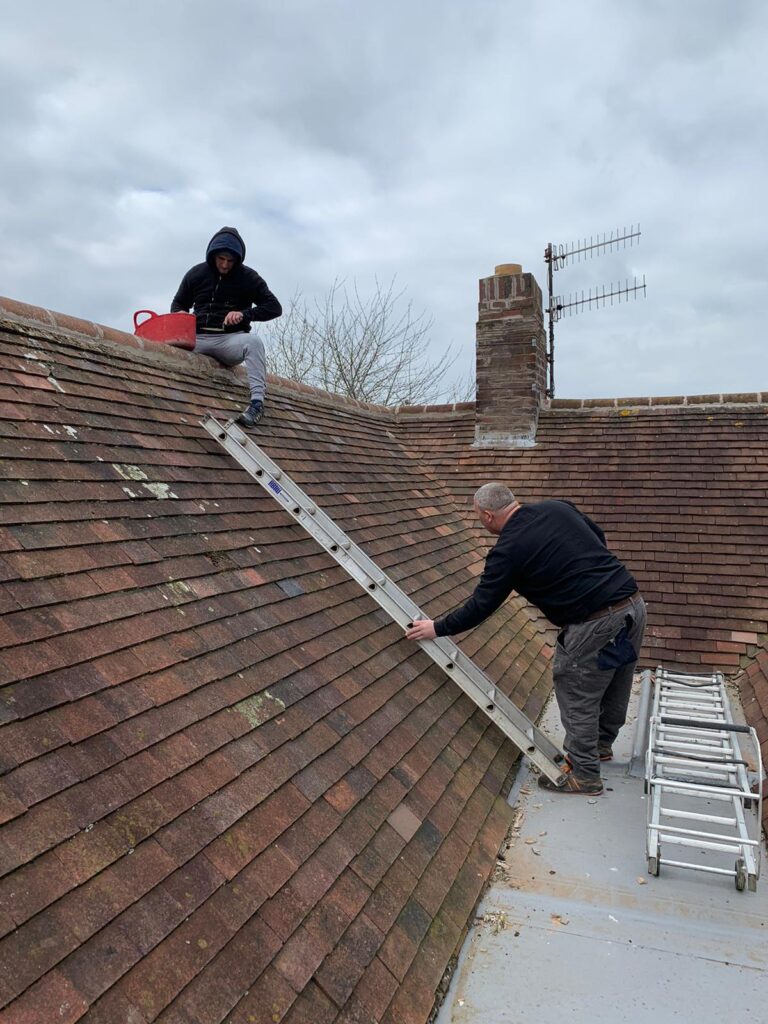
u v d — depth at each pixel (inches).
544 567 158.1
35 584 103.1
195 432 186.9
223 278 224.2
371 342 1024.9
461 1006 104.7
